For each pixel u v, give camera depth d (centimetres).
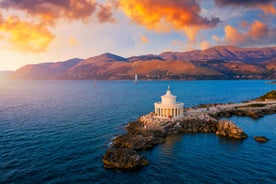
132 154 6066
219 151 6881
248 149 7056
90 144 7556
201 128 9094
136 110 14138
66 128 9606
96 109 14538
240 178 5194
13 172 5541
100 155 6612
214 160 6209
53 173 5512
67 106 15912
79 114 12794
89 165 5950
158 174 5425
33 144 7525
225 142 7712
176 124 9094
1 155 6556
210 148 7144
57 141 7850
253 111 12475
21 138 8150
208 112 11881
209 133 8794
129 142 7256
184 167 5778
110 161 5897
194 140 7925
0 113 13062
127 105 16300
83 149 7088
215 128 9175
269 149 7050
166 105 9881
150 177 5288
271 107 13750
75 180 5191
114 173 5503
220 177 5247
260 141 7831
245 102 16125
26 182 5109
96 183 5059
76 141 7862
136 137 7581
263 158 6344
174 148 7138
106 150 7006
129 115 12500
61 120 11169
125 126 9912
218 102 18475
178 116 9950
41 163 6062
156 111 10344
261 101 16525
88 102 18175
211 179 5162
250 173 5431
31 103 17662
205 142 7719
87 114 12794
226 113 12175
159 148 7138
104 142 7769
